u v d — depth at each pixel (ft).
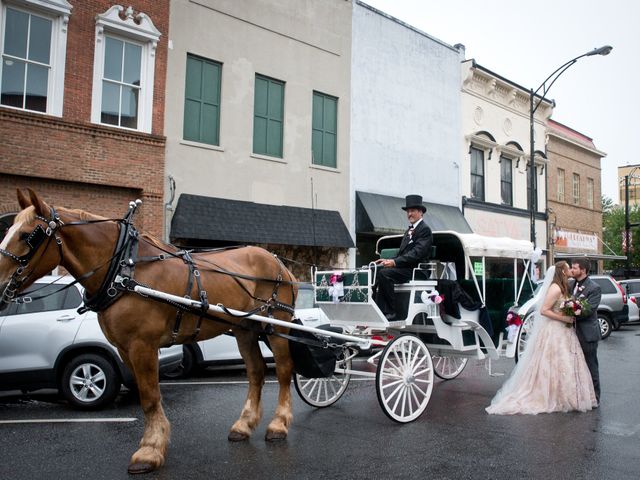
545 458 18.01
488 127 78.48
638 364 38.75
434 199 69.67
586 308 25.02
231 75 51.42
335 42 60.03
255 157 52.60
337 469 16.97
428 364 23.90
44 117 40.34
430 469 16.99
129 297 16.75
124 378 25.46
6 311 25.99
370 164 62.69
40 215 16.16
